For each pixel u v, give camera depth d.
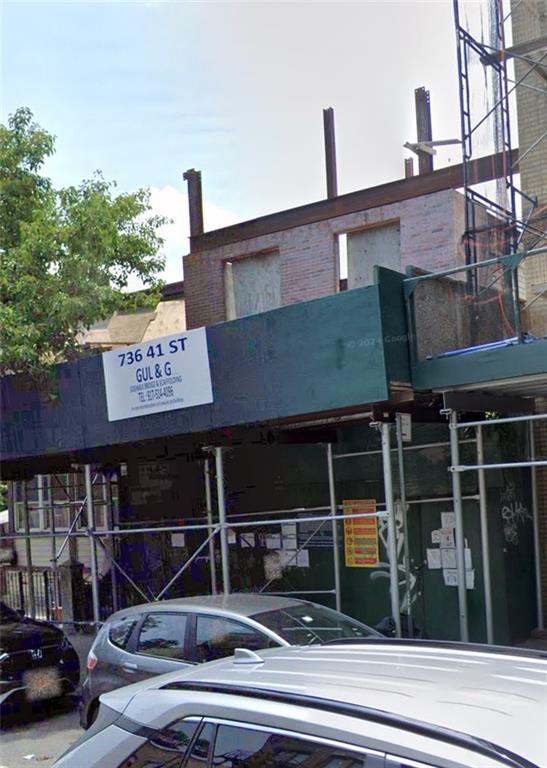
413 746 2.01
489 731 2.04
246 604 6.94
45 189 14.38
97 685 7.25
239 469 12.80
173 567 14.02
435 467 10.56
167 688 2.84
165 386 10.05
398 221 13.72
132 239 14.77
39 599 16.17
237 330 9.26
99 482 16.75
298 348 8.65
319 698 2.38
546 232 11.21
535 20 11.70
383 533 11.06
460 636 9.63
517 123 11.91
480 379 7.82
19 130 14.20
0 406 12.55
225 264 16.05
